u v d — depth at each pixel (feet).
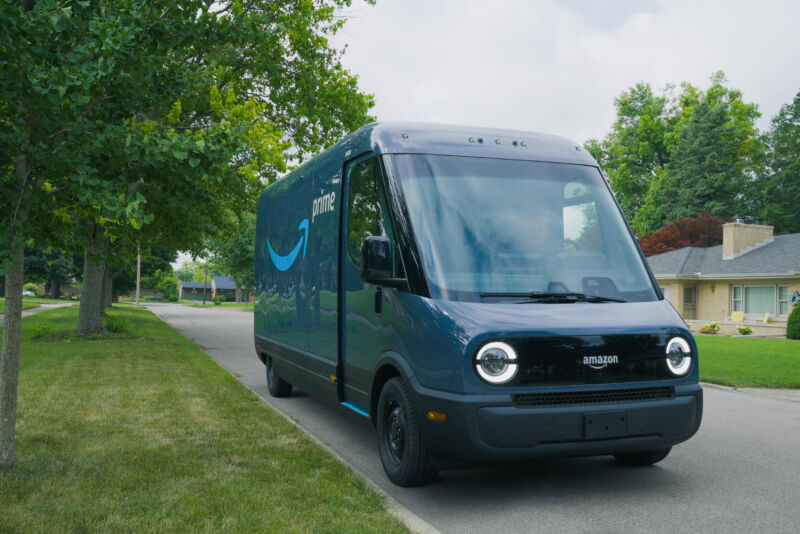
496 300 15.40
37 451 18.40
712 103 180.14
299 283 24.80
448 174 17.24
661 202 171.63
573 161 18.81
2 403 16.62
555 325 14.76
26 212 15.51
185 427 21.89
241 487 15.35
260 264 32.14
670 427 15.26
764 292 100.01
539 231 16.93
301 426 24.43
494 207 16.97
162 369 37.24
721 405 30.63
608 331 15.03
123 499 14.44
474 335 14.28
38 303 161.48
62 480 15.72
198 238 69.51
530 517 14.61
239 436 20.74
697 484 17.17
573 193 17.93
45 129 14.78
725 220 160.45
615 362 14.98
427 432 14.99
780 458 20.07
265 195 31.81
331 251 21.22
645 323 15.56
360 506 14.32
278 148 38.09
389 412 17.38
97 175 15.49
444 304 15.15
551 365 14.52
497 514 14.79
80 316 62.13
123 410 24.54
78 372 34.83
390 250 15.85
